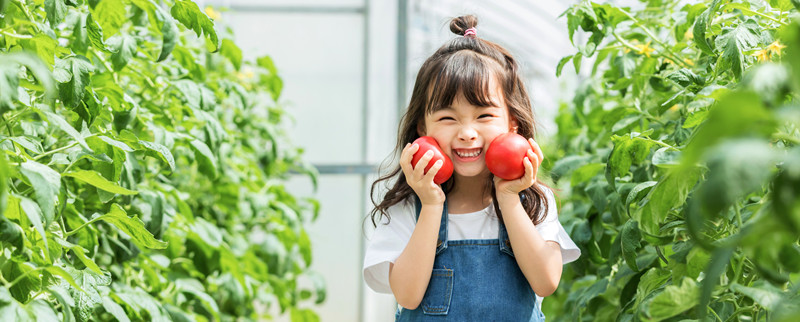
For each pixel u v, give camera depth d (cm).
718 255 75
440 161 137
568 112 303
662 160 115
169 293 208
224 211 279
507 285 143
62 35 160
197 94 181
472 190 152
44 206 101
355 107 402
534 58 498
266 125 303
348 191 404
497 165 137
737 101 56
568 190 276
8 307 97
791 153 59
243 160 295
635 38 190
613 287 180
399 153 165
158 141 172
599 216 183
